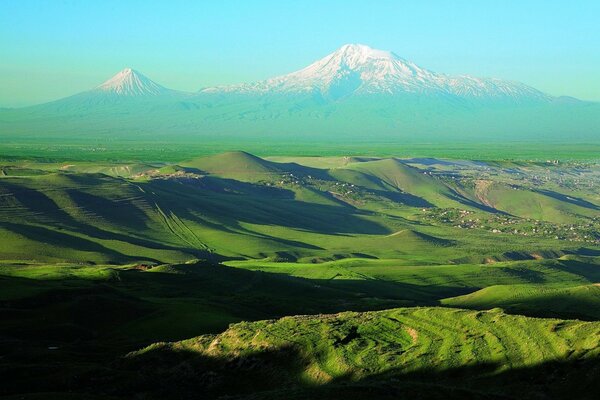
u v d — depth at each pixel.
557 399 64.88
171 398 74.44
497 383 69.38
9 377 75.25
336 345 81.44
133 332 106.25
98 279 149.25
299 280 184.62
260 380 77.69
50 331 103.06
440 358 75.62
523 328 81.31
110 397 67.44
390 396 61.19
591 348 71.94
